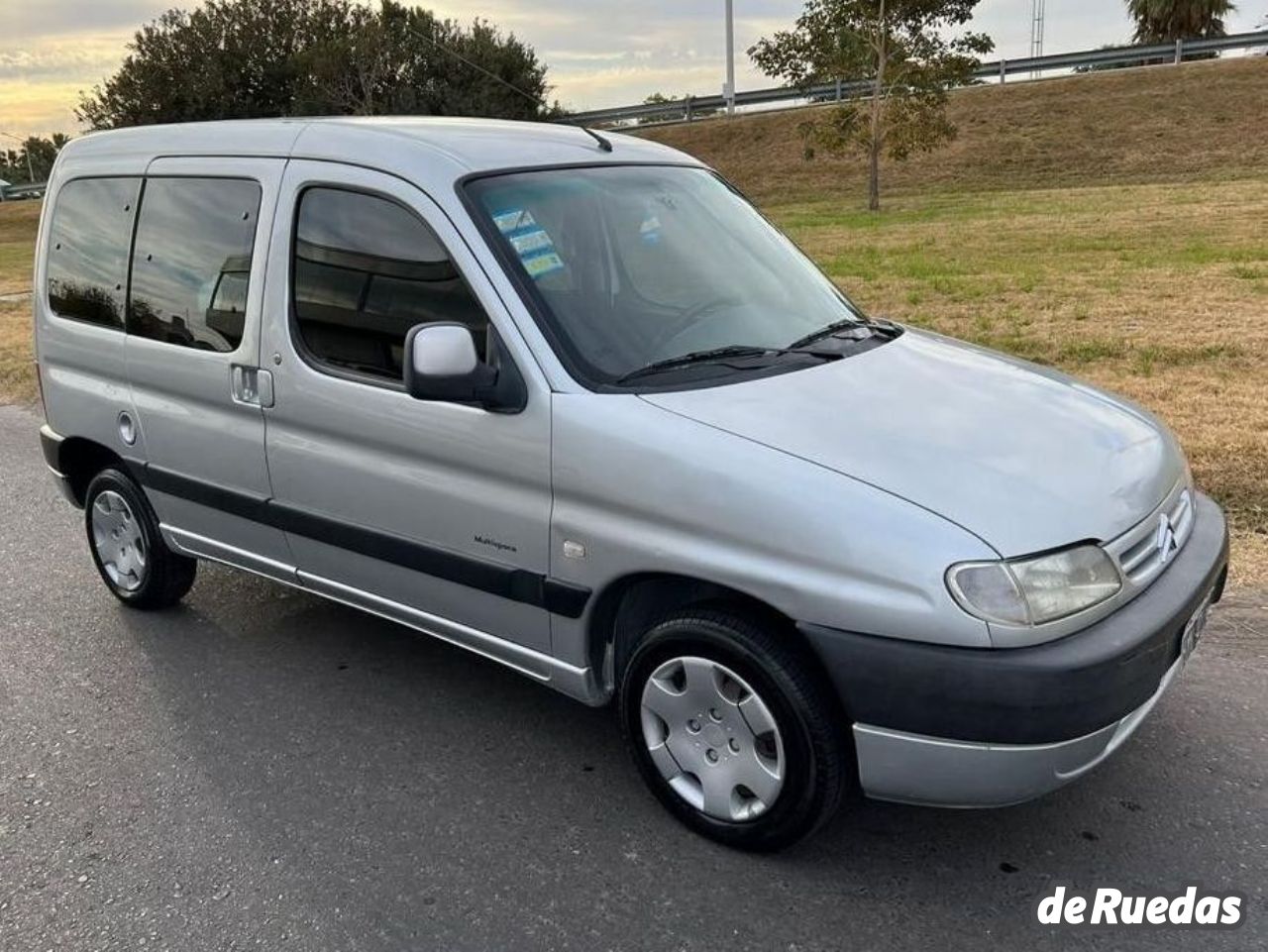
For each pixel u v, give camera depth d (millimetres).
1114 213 17781
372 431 3432
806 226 20672
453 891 2930
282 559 3979
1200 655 3926
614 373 3086
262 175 3756
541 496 3094
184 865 3076
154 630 4629
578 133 3979
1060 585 2561
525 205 3365
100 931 2824
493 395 3098
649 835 3133
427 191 3314
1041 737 2523
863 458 2738
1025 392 3295
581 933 2750
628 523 2930
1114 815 3113
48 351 4730
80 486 4930
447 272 3258
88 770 3578
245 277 3789
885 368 3352
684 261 3619
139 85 39969
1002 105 31594
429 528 3385
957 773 2604
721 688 2943
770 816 2908
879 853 3014
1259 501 5105
